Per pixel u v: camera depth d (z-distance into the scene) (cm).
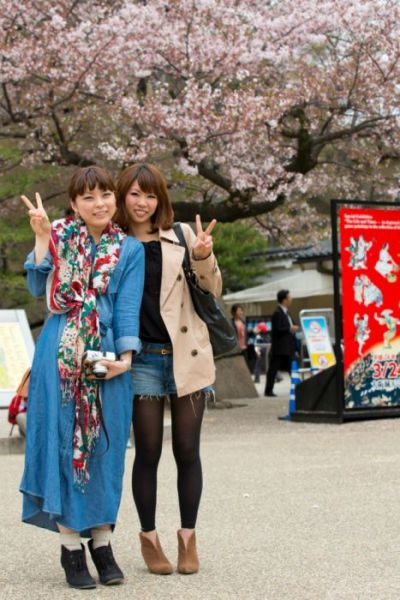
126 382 521
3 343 1383
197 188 2006
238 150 1761
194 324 553
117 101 1722
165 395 554
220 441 1268
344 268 1466
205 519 705
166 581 520
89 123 1877
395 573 531
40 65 1666
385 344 1496
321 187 2145
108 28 1653
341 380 1465
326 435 1306
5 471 1008
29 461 506
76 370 506
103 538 518
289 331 2159
